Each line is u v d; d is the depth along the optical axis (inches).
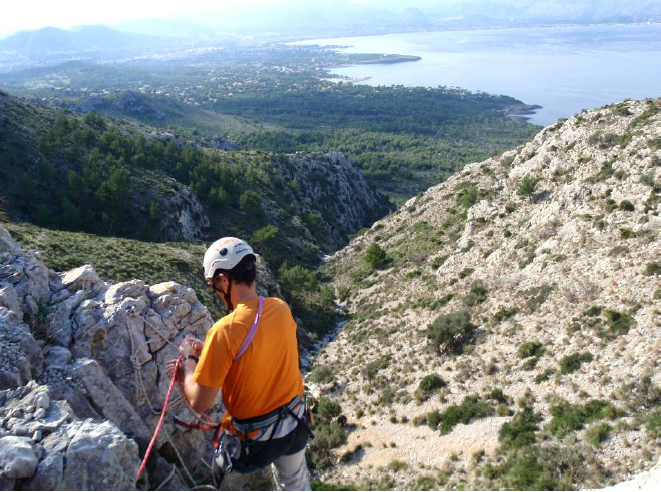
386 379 1318.9
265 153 4995.1
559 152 2016.5
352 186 5664.4
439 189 3078.2
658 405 757.9
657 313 970.7
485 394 1043.3
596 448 724.0
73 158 2815.0
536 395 963.3
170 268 1430.9
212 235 3021.7
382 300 2065.7
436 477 836.0
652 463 650.2
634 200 1396.4
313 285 2407.7
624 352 930.7
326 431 1113.4
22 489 163.2
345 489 870.4
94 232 2298.2
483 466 812.0
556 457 735.1
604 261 1259.2
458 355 1266.0
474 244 1953.7
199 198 3302.2
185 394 150.9
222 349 145.4
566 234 1488.7
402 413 1127.6
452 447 915.4
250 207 3361.2
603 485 652.7
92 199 2453.2
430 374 1200.2
